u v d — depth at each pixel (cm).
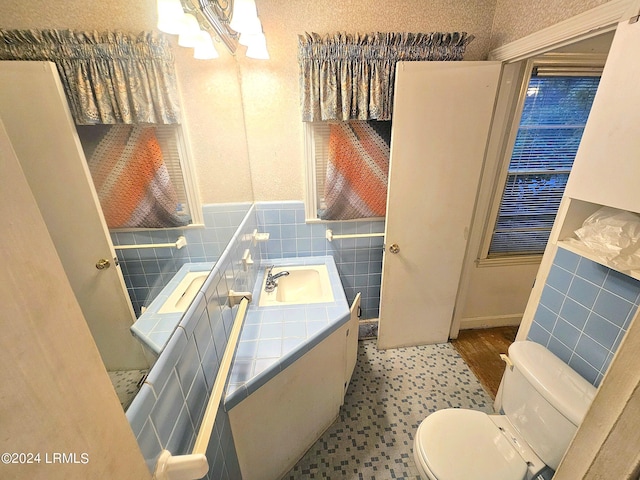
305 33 140
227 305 107
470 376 188
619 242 95
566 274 114
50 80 42
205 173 106
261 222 188
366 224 195
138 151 64
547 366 109
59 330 25
